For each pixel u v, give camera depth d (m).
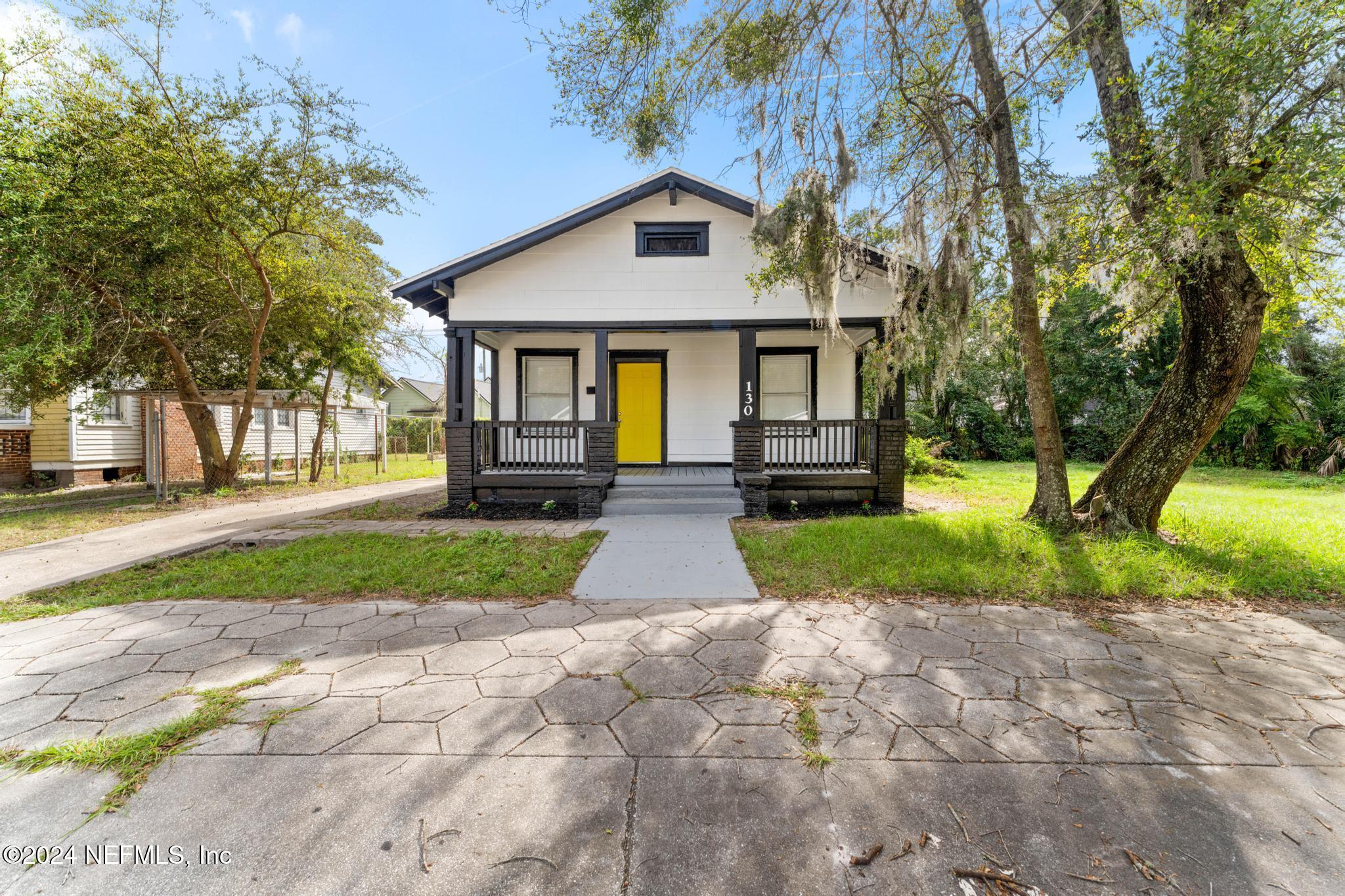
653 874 1.52
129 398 13.08
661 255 8.24
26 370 8.38
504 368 10.33
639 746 2.12
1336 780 1.92
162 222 7.52
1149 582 4.05
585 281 8.25
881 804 1.79
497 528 6.62
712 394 10.50
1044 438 5.70
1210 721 2.30
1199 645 3.09
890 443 8.02
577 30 4.77
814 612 3.63
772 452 9.07
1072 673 2.75
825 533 5.70
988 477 12.84
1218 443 15.41
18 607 3.80
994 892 1.45
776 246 5.87
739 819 1.73
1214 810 1.77
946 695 2.52
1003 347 6.70
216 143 8.05
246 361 12.01
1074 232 5.05
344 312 11.78
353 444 20.92
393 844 1.62
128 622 3.49
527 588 4.09
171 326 9.94
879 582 4.11
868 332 9.25
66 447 11.88
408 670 2.80
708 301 8.23
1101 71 5.05
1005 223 5.35
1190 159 3.96
